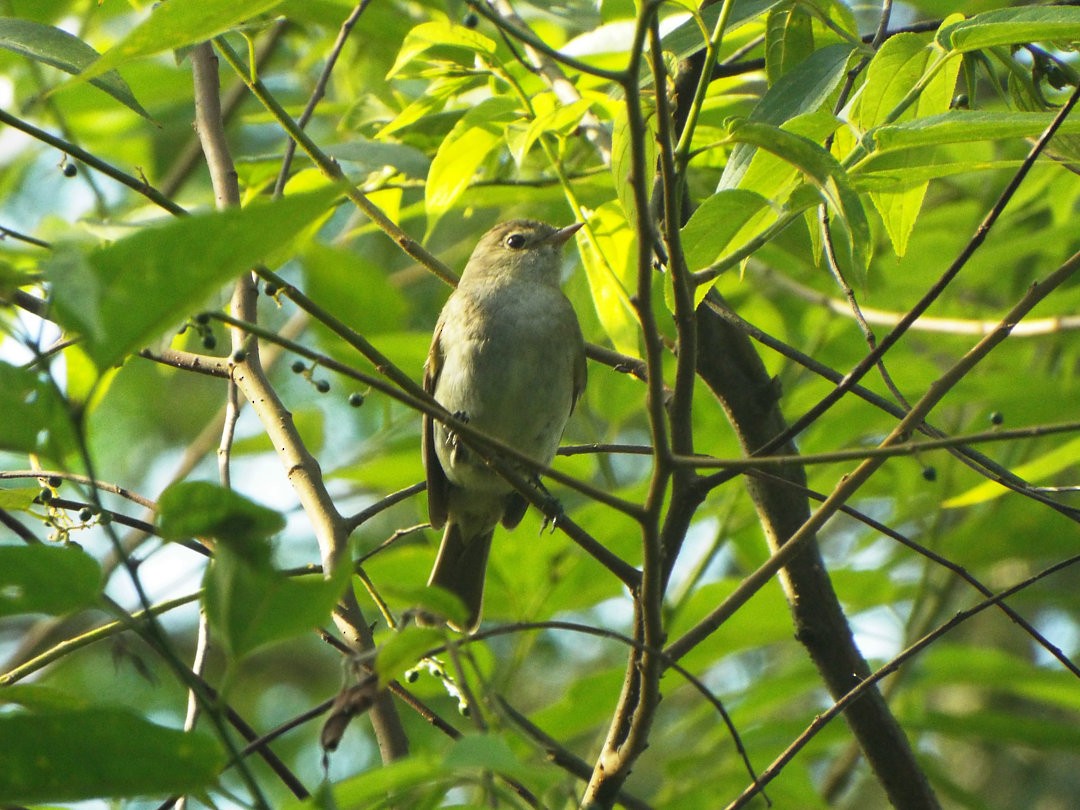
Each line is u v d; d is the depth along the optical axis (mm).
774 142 5102
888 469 11008
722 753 10203
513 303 10195
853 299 6281
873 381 10500
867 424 10516
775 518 8227
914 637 10484
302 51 13656
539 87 8930
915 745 10789
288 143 7855
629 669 6004
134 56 4891
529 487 6184
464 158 7652
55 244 3740
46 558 4133
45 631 12594
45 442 3967
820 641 8070
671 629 9602
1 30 5902
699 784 9578
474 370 10109
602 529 9648
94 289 3455
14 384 3934
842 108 6895
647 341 4773
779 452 8195
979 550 10633
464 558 9953
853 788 14094
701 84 5133
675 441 5488
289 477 7176
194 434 16438
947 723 9875
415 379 10742
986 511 11352
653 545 5004
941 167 5746
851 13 7051
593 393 10766
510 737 7957
